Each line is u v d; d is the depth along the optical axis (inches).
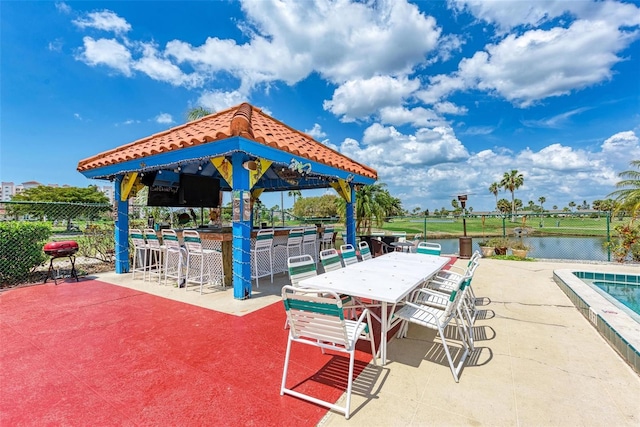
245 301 186.4
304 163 229.3
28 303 184.4
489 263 340.5
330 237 318.0
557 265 325.1
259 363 110.7
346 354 118.5
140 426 77.7
